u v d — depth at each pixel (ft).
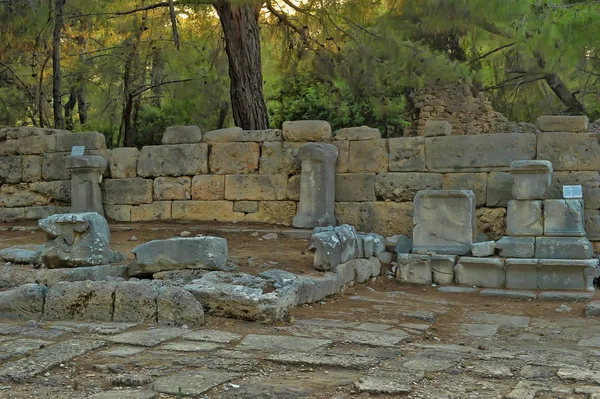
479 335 23.93
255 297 24.12
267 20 54.03
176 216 43.98
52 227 27.37
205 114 65.62
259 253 34.63
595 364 18.97
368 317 25.93
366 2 48.78
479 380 17.15
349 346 20.88
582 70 57.98
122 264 28.76
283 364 18.42
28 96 67.51
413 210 37.99
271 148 42.39
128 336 21.20
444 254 35.09
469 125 60.54
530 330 24.90
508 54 58.29
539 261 32.94
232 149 43.11
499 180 37.60
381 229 39.86
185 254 27.43
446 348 21.08
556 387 16.39
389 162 39.99
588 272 32.45
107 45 65.26
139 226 42.78
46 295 24.52
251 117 47.32
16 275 27.45
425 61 52.11
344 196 40.81
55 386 16.29
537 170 34.09
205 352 19.48
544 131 37.27
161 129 67.15
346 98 63.98
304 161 40.37
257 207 42.52
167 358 18.67
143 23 54.13
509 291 32.60
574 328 25.26
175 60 60.75
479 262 33.96
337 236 31.76
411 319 26.20
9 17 51.78
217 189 43.24
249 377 17.10
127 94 64.54
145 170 44.75
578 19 42.68
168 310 23.48
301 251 35.40
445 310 28.40
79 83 66.74
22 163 48.19
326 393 15.90
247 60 47.37
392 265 36.91
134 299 23.80
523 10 44.60
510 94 66.80
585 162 36.50
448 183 38.65
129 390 15.87
